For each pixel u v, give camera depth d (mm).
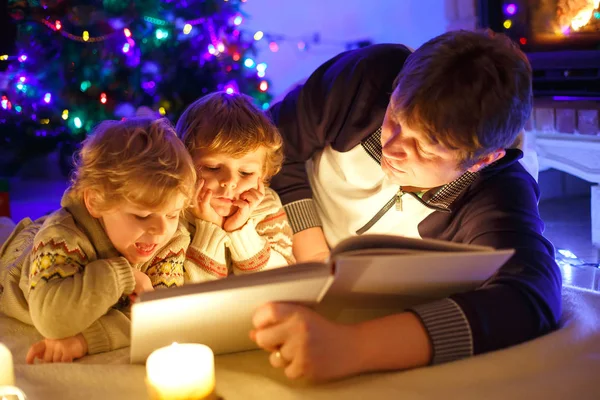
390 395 760
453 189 1131
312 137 1343
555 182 3398
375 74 1251
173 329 805
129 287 972
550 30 2826
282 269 773
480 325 826
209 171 1157
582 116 2568
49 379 827
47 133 3672
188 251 1158
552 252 1006
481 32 990
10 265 1118
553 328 926
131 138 970
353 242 804
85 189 968
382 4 4254
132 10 3031
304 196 1358
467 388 774
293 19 4473
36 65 3152
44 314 920
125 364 884
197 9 3148
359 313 916
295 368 763
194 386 709
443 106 897
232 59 3268
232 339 875
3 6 3008
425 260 769
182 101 3197
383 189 1256
